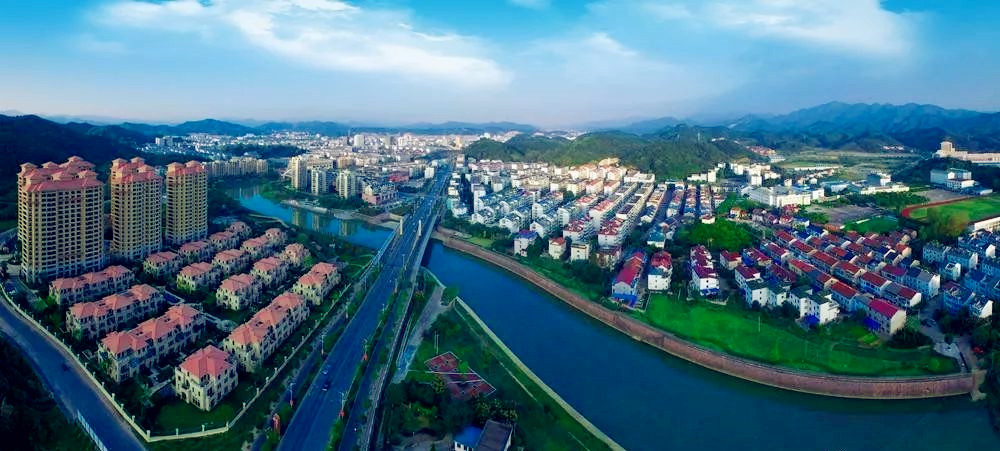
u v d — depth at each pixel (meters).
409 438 177.12
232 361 198.62
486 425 173.00
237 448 167.12
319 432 176.50
